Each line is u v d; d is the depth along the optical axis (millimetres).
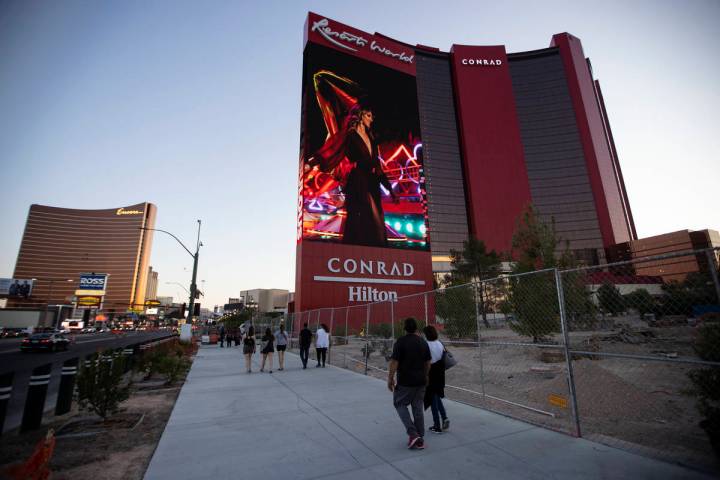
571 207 108500
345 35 58375
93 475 3979
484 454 4449
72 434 5469
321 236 47719
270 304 188125
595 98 127125
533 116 119062
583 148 113500
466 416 6309
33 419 5824
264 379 10742
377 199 53125
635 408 6492
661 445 4863
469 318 18844
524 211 17516
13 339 42594
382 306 48375
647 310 5352
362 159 53656
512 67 125375
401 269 51594
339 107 54188
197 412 6730
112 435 5449
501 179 105812
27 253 192500
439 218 102500
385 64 61031
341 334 32219
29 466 3246
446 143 110812
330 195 49625
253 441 5043
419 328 22062
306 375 11539
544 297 13578
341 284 47188
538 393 7934
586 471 3898
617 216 109250
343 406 7156
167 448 4773
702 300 4434
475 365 13531
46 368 6129
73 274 198250
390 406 7145
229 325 32312
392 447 4750
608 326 7598
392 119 58750
